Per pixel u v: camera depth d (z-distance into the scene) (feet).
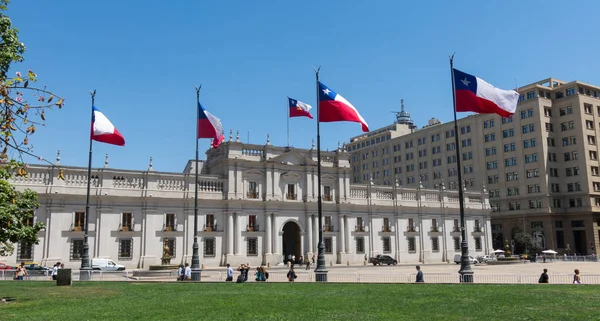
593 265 221.66
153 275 162.20
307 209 245.65
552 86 372.79
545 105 358.64
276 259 233.35
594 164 347.56
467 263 107.76
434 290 86.94
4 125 53.26
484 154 385.09
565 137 355.56
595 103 359.66
